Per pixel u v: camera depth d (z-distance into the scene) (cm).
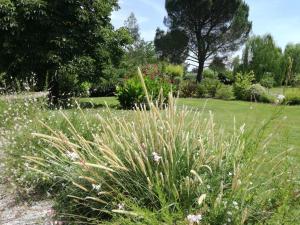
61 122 520
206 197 296
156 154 302
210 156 329
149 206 306
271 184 322
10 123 605
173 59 4909
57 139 329
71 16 1533
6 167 458
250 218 286
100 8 1552
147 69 2086
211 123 363
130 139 340
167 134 327
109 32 1614
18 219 357
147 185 309
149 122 341
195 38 4825
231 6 4559
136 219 289
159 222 272
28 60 1455
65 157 387
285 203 277
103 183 328
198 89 2423
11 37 1438
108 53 1612
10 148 480
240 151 331
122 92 1402
